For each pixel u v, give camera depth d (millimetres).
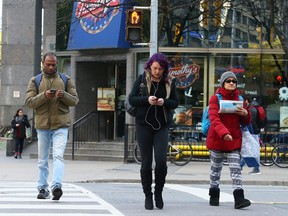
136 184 25094
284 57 37062
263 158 33906
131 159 34500
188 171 29875
